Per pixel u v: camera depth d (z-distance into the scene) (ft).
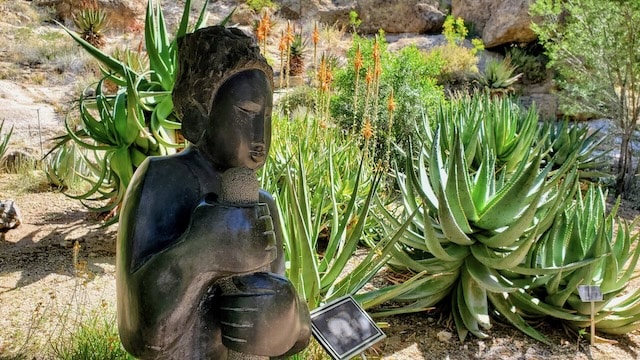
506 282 15.40
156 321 4.70
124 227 5.07
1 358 12.05
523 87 58.18
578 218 16.28
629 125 33.53
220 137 5.09
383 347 14.37
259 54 5.15
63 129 36.52
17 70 46.55
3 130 35.29
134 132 19.75
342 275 17.71
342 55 59.00
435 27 71.41
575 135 33.45
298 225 11.71
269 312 4.98
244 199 4.97
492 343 14.84
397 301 16.85
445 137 24.27
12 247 19.69
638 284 19.27
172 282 4.65
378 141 30.94
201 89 5.08
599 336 15.47
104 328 12.98
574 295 15.48
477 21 69.26
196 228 4.66
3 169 30.73
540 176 17.28
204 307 5.23
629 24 32.73
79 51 51.08
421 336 15.05
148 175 5.11
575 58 37.91
